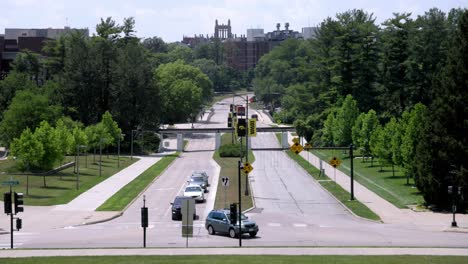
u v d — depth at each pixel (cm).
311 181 12850
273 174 14038
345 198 10344
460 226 7694
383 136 12950
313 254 5472
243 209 9381
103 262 5088
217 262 5025
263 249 5797
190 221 6075
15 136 16062
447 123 9150
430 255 5372
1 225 8131
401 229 7538
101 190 11594
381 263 4981
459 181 8962
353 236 6962
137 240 6788
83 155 18038
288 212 9125
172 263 5006
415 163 9469
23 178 12700
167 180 13150
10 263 5100
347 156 17162
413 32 19288
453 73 9325
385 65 19850
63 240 6844
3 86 19875
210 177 13575
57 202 10156
